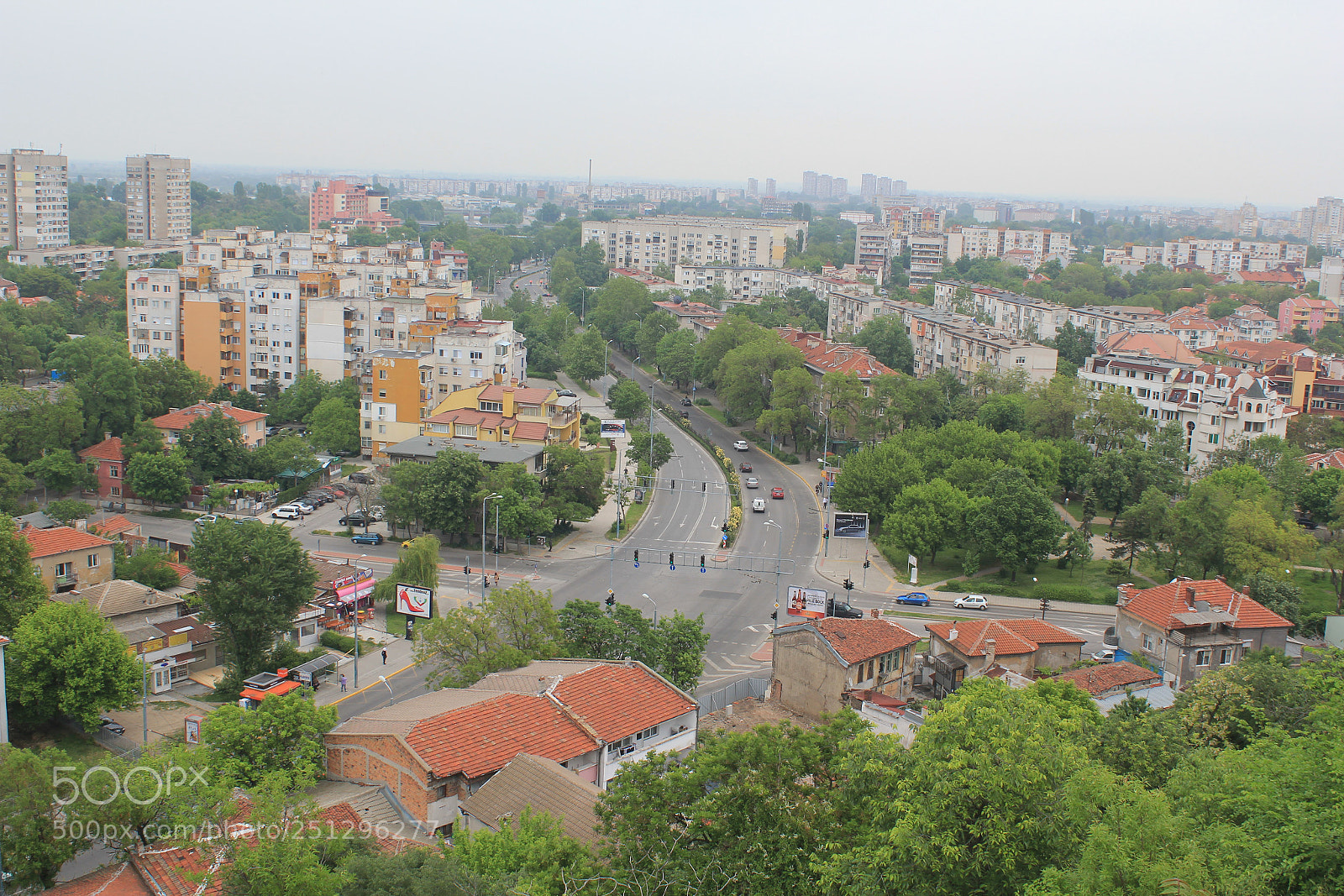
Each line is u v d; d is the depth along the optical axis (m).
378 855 57.69
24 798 62.66
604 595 142.25
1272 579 131.88
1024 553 149.12
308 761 70.62
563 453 173.50
